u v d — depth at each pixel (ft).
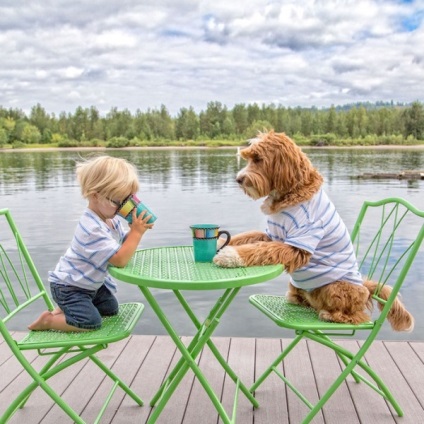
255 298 9.32
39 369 10.57
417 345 11.38
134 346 11.59
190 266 7.57
